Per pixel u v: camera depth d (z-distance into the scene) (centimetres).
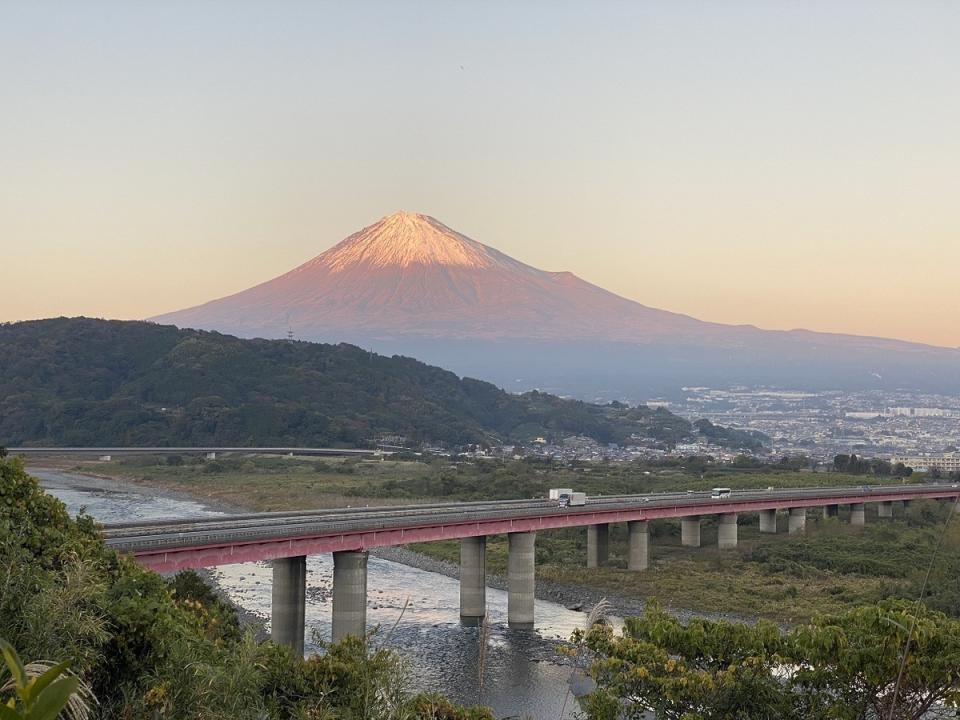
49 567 4697
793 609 11869
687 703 4603
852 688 4522
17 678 1450
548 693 8194
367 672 4578
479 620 11369
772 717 4531
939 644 4366
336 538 9994
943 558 14338
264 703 4253
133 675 3644
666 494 17775
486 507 13738
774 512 18925
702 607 12238
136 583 4766
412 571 14950
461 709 4897
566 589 13550
